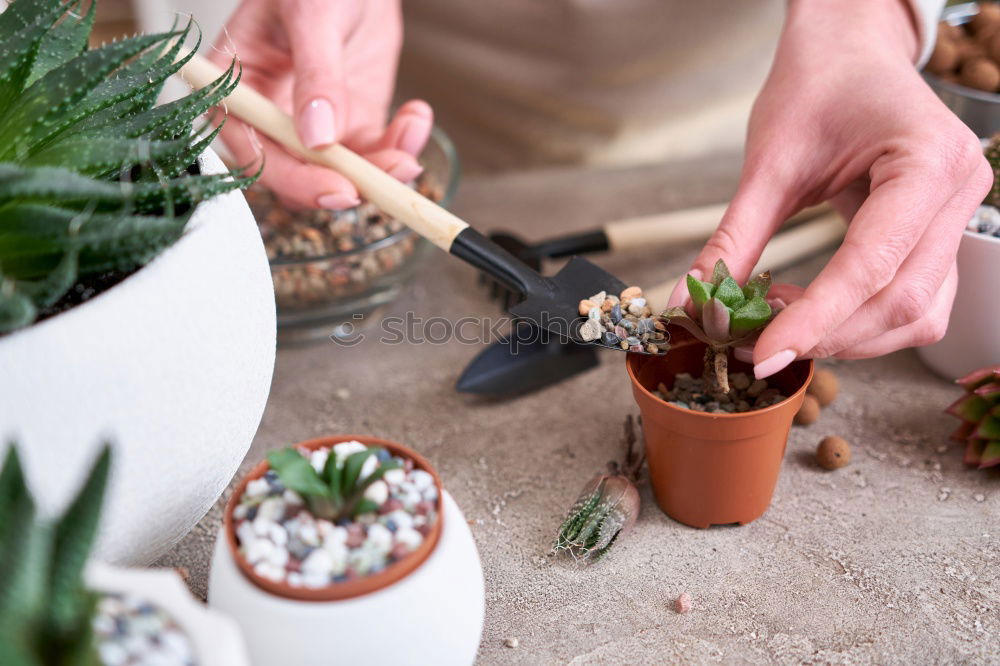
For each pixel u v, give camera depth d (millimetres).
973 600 432
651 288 588
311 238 543
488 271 473
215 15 659
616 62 791
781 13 761
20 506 305
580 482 486
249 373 387
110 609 331
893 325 453
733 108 845
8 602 300
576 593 439
